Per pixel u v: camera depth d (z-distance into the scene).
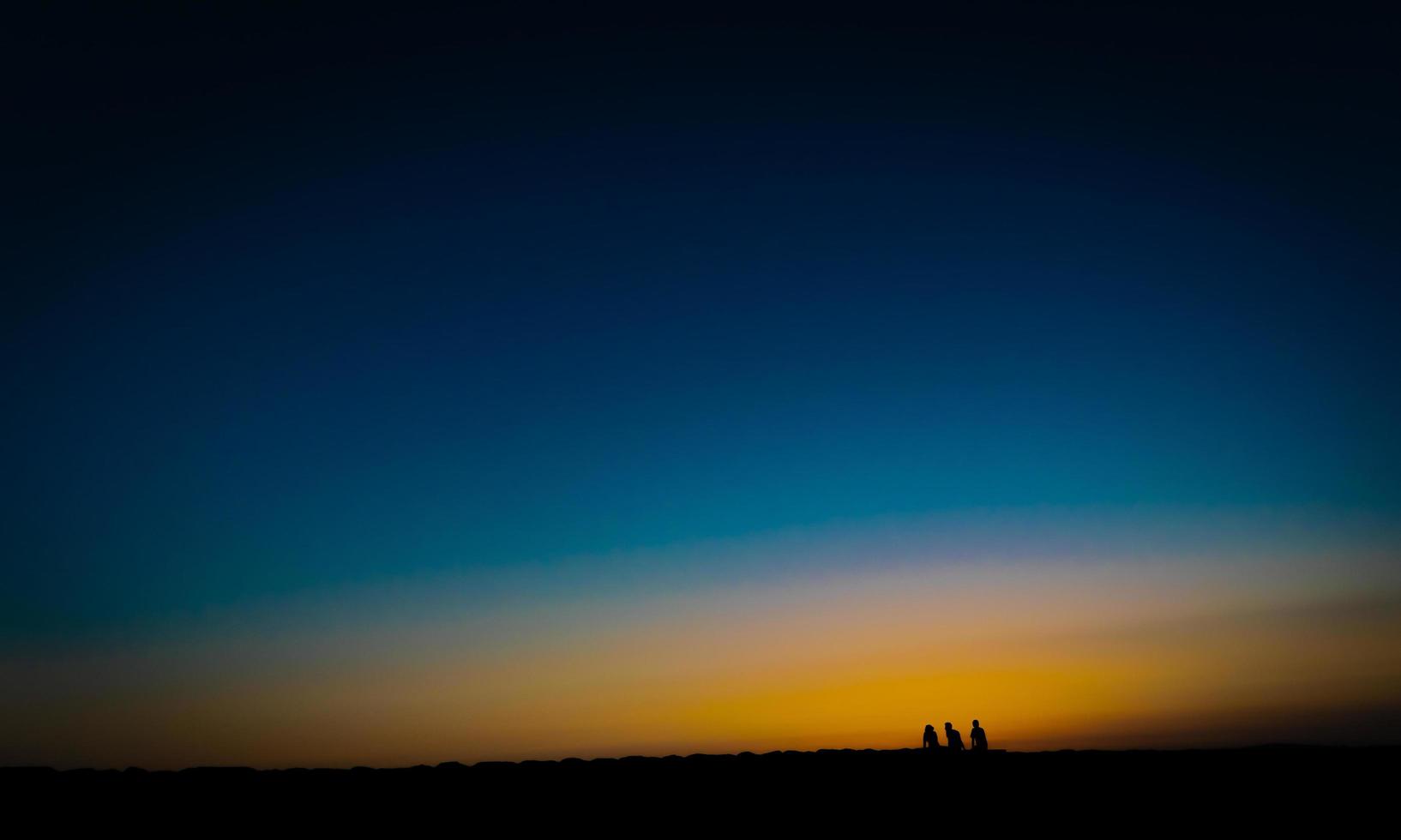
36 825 24.36
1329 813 22.41
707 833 23.66
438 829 24.33
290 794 27.86
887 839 22.62
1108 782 26.81
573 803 26.84
